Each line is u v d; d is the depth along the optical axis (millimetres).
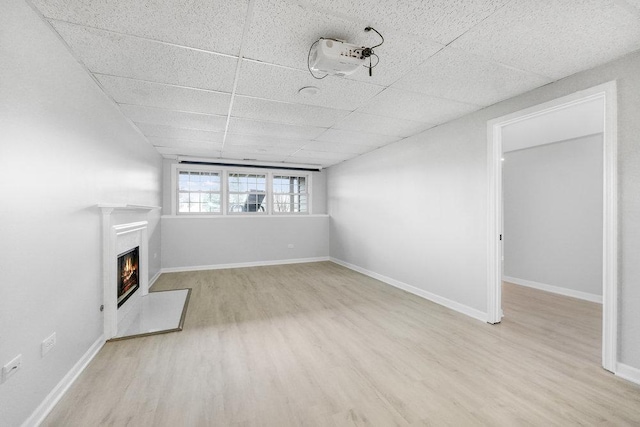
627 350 2031
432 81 2438
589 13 1591
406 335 2770
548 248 4438
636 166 1976
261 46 1924
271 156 5727
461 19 1650
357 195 5707
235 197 6359
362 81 2441
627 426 1573
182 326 2986
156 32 1765
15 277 1452
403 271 4387
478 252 3164
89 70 2225
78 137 2109
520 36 1811
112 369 2164
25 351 1520
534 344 2572
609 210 2098
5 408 1378
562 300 3922
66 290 1937
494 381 2012
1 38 1363
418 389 1923
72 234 2021
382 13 1599
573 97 2314
